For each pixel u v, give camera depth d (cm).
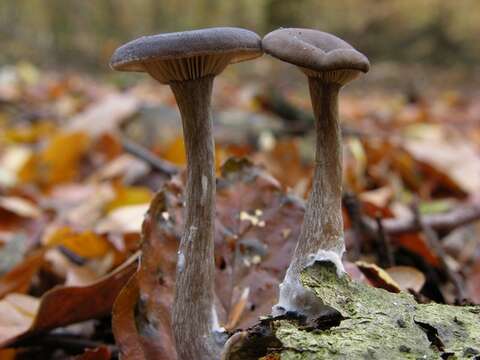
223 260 27
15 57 201
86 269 36
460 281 34
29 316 29
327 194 22
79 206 53
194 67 22
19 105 117
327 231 22
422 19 255
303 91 192
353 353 19
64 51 219
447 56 252
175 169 59
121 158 66
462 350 19
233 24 256
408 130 98
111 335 30
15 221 50
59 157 68
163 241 25
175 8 241
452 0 250
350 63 20
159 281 24
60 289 26
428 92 201
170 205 26
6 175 64
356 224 34
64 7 223
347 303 21
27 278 34
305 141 72
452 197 59
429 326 20
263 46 21
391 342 19
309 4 266
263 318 20
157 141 75
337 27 266
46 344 29
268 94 86
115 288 27
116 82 170
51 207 54
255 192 28
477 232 46
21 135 85
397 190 57
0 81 142
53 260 38
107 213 50
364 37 261
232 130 75
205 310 22
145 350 23
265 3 264
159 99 131
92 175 67
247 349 20
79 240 36
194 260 22
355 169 56
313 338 19
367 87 222
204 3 246
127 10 234
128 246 35
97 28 230
